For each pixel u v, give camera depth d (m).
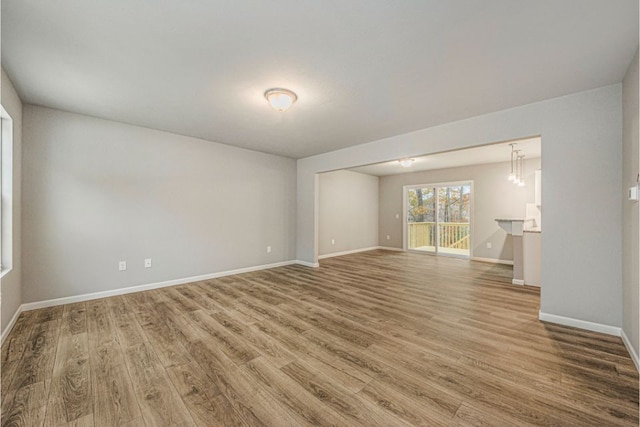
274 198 5.51
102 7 1.58
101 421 1.44
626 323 2.27
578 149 2.64
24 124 2.98
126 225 3.69
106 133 3.52
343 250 7.36
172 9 1.61
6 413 1.49
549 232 2.77
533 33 1.81
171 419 1.46
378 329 2.57
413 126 3.71
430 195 7.43
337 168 5.10
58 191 3.20
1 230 2.57
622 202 2.40
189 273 4.29
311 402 1.58
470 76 2.38
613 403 1.56
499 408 1.52
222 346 2.24
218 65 2.23
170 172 4.08
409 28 1.78
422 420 1.44
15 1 1.53
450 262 6.16
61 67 2.26
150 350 2.17
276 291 3.83
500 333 2.49
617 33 1.80
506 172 6.07
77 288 3.32
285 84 2.54
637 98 1.97
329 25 1.75
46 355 2.09
